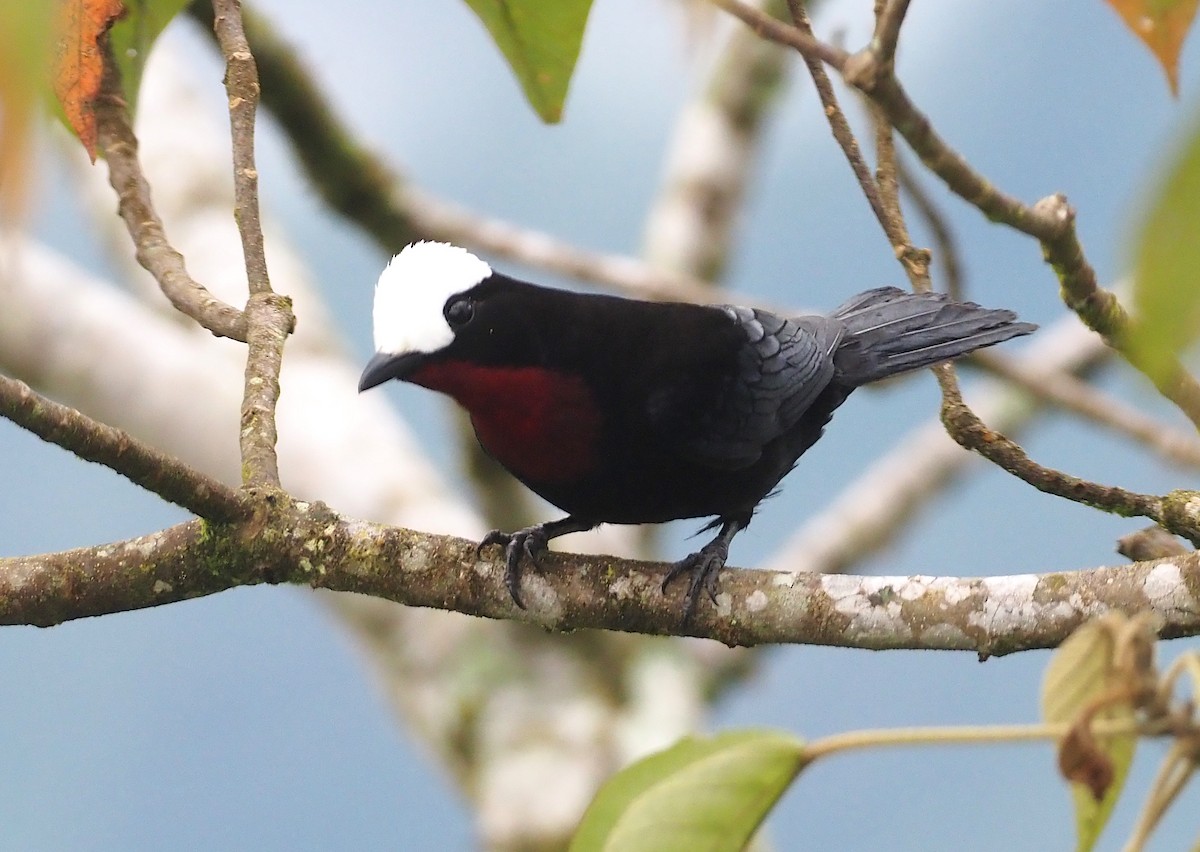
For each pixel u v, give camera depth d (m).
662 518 9.05
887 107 5.24
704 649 13.73
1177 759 3.85
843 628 6.63
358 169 12.10
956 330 10.09
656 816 4.67
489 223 13.11
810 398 9.32
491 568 7.10
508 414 8.31
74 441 6.05
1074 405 12.20
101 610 6.84
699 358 8.55
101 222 14.09
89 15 7.22
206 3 10.73
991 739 4.14
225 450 11.76
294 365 12.60
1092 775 3.85
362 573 6.96
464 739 11.88
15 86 1.91
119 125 7.99
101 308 12.17
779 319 9.42
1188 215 1.88
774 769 4.59
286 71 11.33
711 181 15.04
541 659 12.16
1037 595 6.30
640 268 13.45
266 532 6.80
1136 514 6.91
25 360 11.85
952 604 6.45
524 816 11.15
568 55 7.40
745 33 14.81
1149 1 4.52
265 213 13.74
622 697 12.27
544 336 8.22
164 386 11.84
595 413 8.31
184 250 13.23
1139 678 3.87
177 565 6.79
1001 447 7.15
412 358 8.16
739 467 8.79
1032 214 6.17
